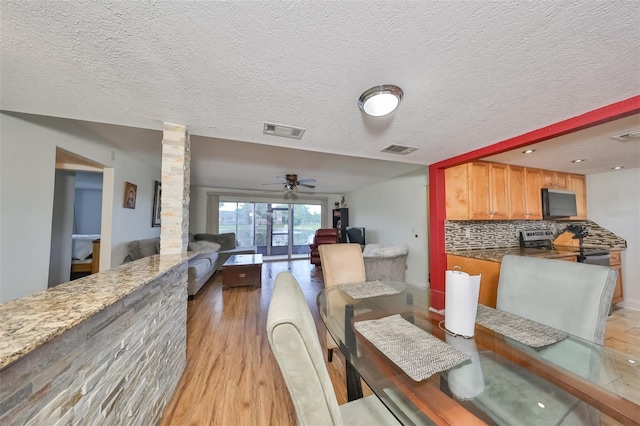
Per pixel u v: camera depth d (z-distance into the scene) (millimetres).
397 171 4676
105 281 1105
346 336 1281
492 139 2266
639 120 1827
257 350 2254
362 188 6633
